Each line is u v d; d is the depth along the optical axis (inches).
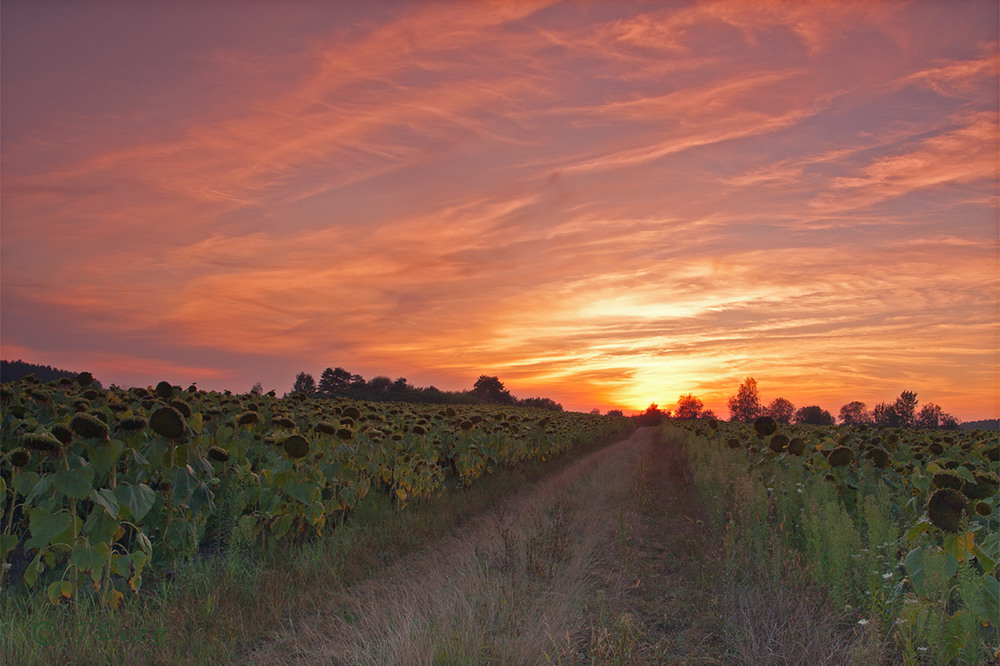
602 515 426.6
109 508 197.5
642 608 237.0
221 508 288.8
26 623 181.8
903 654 169.9
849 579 223.1
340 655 184.7
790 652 180.5
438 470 448.1
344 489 333.4
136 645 180.4
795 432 957.2
